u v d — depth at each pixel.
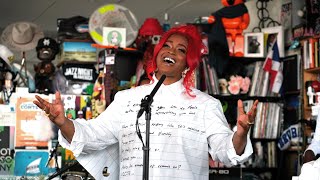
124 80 5.38
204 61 6.15
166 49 2.53
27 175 4.23
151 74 2.60
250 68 6.54
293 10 6.78
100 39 5.44
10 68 5.13
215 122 2.45
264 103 6.42
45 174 4.23
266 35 6.49
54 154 4.09
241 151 2.25
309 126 6.07
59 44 5.69
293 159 6.41
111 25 5.50
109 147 2.56
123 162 2.48
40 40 5.62
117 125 2.53
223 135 2.40
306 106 6.14
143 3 8.43
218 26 6.15
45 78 5.57
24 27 6.26
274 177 6.50
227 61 6.14
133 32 5.52
